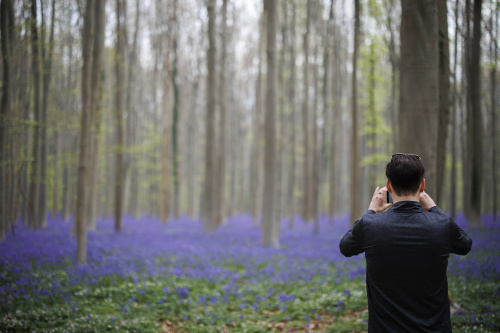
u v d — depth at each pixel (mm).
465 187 17172
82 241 9211
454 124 15516
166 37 27797
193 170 36875
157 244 14016
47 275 7750
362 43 18516
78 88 18656
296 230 21922
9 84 9117
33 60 11750
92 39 9523
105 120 25359
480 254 8773
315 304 6586
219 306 6773
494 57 13109
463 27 13500
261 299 7102
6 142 9422
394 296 1979
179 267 9789
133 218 30922
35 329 5191
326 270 9422
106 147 24031
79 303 6344
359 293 7000
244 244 14789
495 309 5270
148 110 36219
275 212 14281
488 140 21812
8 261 8266
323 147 29266
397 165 2182
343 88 30766
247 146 52781
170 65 24250
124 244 13500
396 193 2189
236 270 9875
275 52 14172
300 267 9844
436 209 2184
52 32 13008
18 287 6652
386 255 2006
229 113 35125
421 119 5137
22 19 10305
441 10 5809
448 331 1955
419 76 5156
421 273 1947
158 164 35688
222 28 21969
